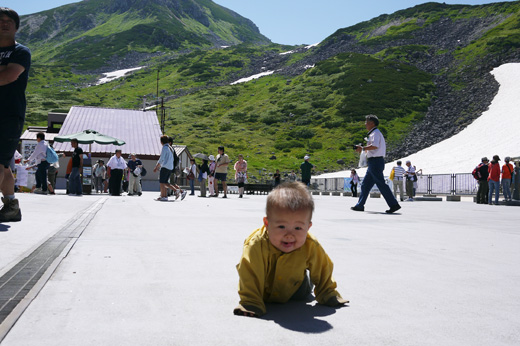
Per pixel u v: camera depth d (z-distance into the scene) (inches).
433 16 5546.3
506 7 5017.2
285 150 2620.6
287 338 72.0
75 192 608.7
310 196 88.4
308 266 94.0
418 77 3614.7
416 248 179.9
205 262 136.9
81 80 5871.1
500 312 89.6
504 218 367.2
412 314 87.4
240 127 3164.4
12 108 200.2
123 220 259.3
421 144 2465.6
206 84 5068.9
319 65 4315.9
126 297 94.7
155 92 4938.5
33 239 169.8
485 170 705.0
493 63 3585.1
